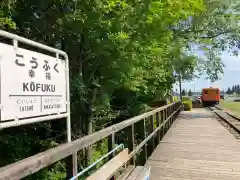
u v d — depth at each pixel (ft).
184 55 50.83
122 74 22.29
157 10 19.53
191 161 21.65
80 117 25.88
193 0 21.81
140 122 21.99
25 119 9.49
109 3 17.66
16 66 9.22
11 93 8.96
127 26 19.42
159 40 21.98
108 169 11.87
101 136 11.46
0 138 20.35
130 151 17.04
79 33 19.75
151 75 28.53
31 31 20.76
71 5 19.17
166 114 40.91
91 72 24.02
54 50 11.39
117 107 35.01
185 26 56.54
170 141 30.63
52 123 25.14
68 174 9.44
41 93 10.39
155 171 18.98
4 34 8.77
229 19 62.18
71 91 22.88
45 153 7.50
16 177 6.13
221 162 21.26
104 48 20.12
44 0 19.22
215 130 40.24
